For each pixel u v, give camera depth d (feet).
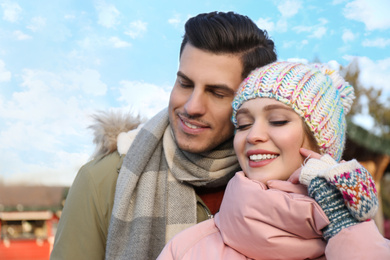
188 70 5.02
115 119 5.97
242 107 4.59
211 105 5.05
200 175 5.42
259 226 4.08
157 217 5.48
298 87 4.44
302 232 3.94
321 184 3.79
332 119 4.54
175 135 5.25
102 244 5.50
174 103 5.17
